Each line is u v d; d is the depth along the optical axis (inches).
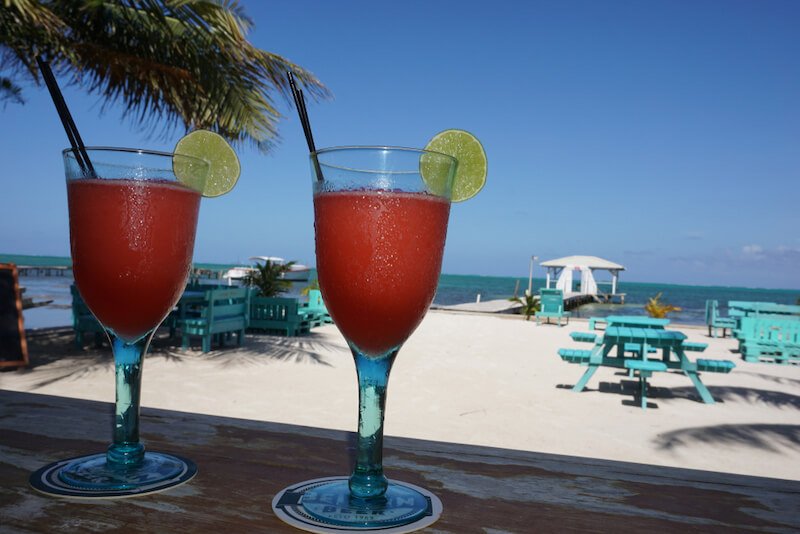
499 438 206.4
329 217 34.4
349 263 33.4
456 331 535.5
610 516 35.4
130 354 41.2
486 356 395.2
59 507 34.5
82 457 42.8
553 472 43.5
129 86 331.3
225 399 246.1
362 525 32.1
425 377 312.2
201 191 42.1
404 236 33.3
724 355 449.1
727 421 240.2
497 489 39.6
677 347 279.4
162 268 37.9
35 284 1611.7
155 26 309.6
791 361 418.6
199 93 339.0
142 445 42.1
